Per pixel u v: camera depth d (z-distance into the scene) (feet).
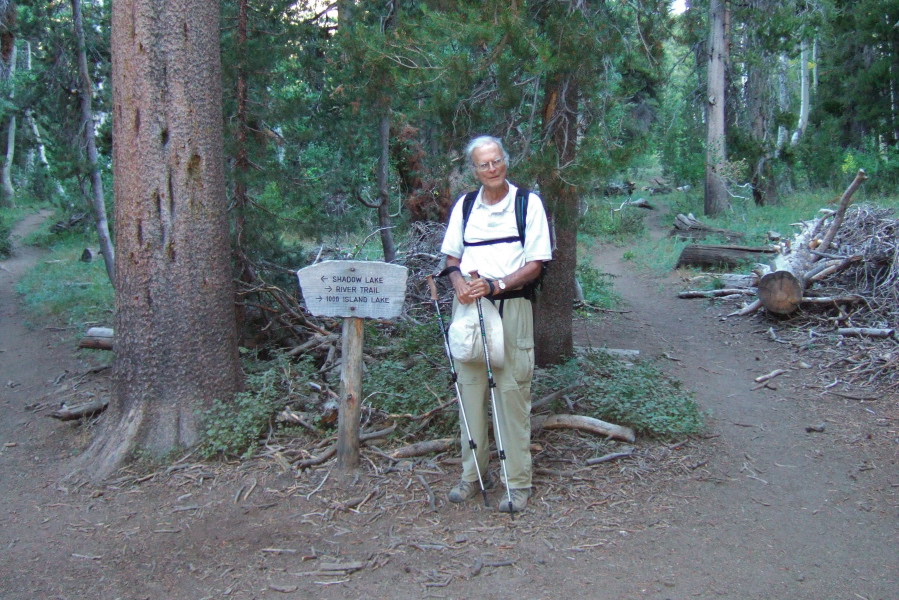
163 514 13.88
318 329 24.81
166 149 16.43
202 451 16.16
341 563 11.81
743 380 23.31
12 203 85.61
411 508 13.76
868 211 33.83
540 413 18.24
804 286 30.07
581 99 19.56
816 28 59.16
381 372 19.97
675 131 70.64
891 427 18.34
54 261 51.31
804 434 18.21
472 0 18.61
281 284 27.84
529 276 13.07
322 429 17.25
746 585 11.18
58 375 25.90
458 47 18.88
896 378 21.67
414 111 20.01
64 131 38.19
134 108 16.33
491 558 11.91
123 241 16.66
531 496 14.16
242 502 14.16
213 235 17.13
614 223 58.39
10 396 23.89
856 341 25.55
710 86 61.98
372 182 39.34
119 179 16.63
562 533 12.76
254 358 24.11
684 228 54.24
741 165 59.62
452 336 13.16
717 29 60.85
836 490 14.88
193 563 12.01
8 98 44.21
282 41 26.40
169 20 16.25
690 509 13.83
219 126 17.29
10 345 30.45
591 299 35.29
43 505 14.61
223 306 17.40
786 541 12.66
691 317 32.91
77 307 35.60
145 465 16.02
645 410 17.51
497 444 13.44
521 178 17.87
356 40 19.70
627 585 11.11
